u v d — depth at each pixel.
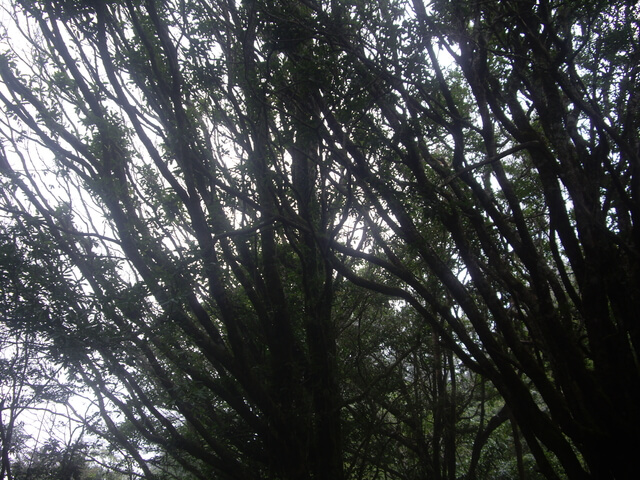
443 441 12.79
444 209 7.15
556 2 7.81
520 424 7.39
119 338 6.62
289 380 7.93
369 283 7.88
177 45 7.34
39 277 6.33
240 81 7.29
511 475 15.92
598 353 6.55
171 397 7.58
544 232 9.52
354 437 10.61
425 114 7.37
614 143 7.59
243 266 9.08
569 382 6.84
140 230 7.27
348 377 10.98
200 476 9.03
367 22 6.73
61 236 7.42
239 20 7.70
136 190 8.09
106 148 7.47
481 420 12.27
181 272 6.54
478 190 7.50
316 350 8.37
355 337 11.91
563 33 7.88
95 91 7.67
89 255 7.07
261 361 8.90
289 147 7.79
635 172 6.71
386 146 7.58
